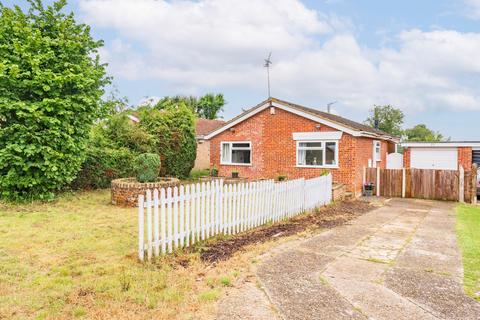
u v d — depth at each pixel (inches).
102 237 254.8
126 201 392.5
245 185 297.3
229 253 221.9
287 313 140.2
